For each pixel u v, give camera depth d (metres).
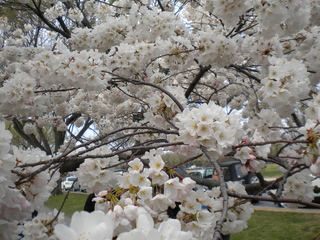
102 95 6.84
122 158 3.87
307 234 5.87
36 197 1.87
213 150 1.77
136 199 1.55
